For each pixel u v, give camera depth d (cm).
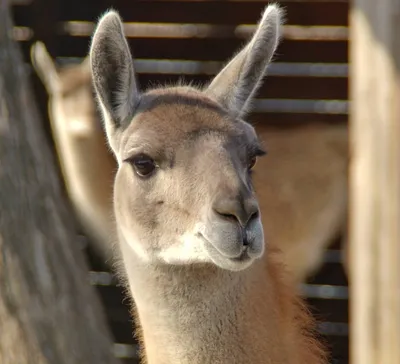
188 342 1850
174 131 1812
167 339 1862
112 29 1919
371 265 2016
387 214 1994
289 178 3597
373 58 2002
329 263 3800
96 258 3688
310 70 3888
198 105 1864
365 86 2017
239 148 1797
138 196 1836
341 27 3859
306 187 3612
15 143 2469
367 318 2028
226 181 1733
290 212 3588
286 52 3897
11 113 2473
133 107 1928
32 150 2497
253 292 1841
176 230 1795
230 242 1700
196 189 1762
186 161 1786
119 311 3641
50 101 3750
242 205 1706
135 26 3984
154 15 3988
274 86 3903
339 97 3884
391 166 1988
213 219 1717
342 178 3656
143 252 1845
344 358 3669
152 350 1891
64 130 3572
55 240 2497
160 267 1838
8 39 2491
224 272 1814
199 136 1798
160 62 3988
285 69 3900
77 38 3947
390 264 1995
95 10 3925
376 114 2002
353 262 2069
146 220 1828
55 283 2475
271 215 3550
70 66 3853
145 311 1881
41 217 2486
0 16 2472
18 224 2452
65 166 3634
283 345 1856
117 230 1972
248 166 1819
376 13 1992
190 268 1814
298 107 3903
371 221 2011
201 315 1836
